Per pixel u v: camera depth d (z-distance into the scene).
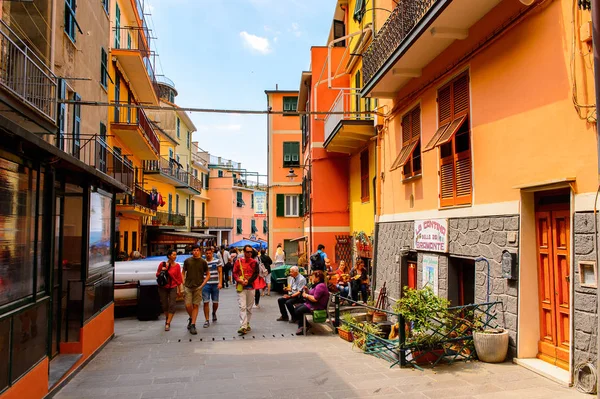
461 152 8.03
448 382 5.57
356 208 17.58
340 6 18.44
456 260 8.48
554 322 5.97
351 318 9.51
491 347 6.29
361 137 15.08
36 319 5.05
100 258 8.23
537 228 6.31
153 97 25.45
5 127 3.82
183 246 31.00
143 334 9.97
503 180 6.79
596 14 4.11
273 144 29.50
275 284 18.59
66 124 12.89
